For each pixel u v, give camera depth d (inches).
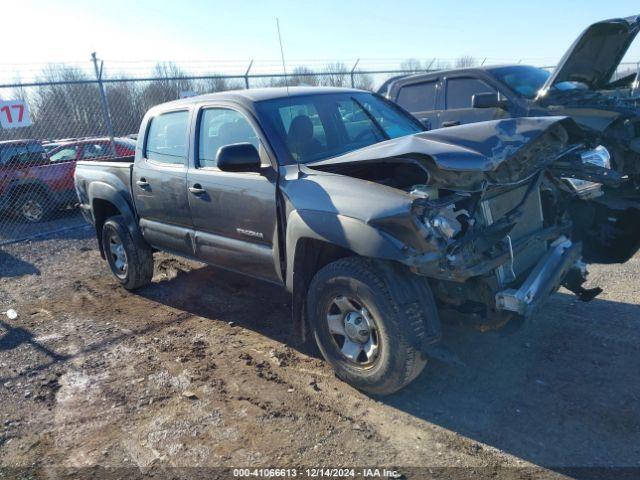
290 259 144.5
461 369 147.1
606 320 169.2
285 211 146.1
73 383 155.9
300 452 118.0
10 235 382.0
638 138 202.7
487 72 300.4
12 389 155.3
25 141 424.5
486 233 125.7
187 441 124.5
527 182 145.1
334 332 140.3
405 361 124.6
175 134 191.3
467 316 135.6
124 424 133.3
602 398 129.6
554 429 119.8
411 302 124.1
